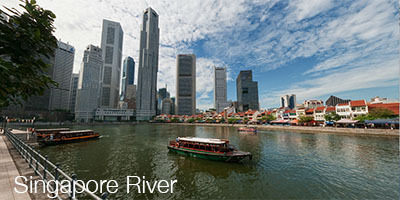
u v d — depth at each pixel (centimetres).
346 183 1658
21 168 1044
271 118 8881
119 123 15400
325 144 3447
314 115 7100
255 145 3500
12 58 423
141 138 4847
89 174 1895
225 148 2414
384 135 4188
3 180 852
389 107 5172
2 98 402
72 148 3247
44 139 3384
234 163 2275
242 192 1519
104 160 2434
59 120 15012
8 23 418
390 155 2523
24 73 434
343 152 2767
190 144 2714
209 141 2533
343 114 5934
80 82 18212
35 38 416
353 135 4541
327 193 1488
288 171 1980
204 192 1520
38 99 13862
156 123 16525
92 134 4503
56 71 16475
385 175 1814
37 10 448
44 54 475
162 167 2136
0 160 1219
